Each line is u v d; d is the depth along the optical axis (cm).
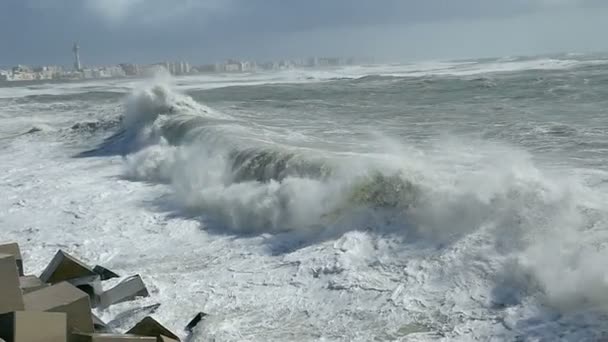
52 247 889
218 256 795
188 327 596
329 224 811
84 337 505
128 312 633
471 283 592
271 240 820
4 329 484
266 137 1413
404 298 596
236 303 643
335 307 606
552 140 1228
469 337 513
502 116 1686
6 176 1458
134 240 895
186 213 1002
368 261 690
